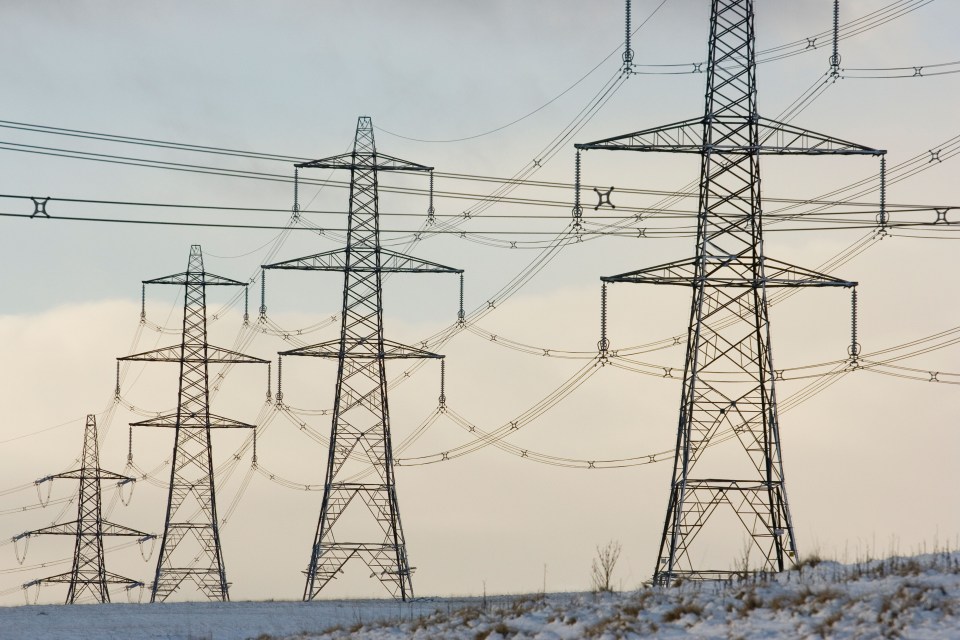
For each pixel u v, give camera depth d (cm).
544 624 14538
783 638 12169
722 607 13588
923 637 11394
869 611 12300
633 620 13738
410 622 16512
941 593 12469
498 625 14688
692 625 13238
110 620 19362
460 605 18612
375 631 16238
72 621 19262
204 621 19188
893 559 14800
